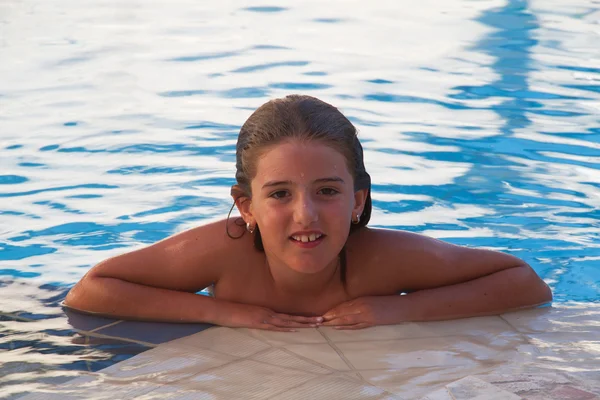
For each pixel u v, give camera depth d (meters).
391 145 8.24
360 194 4.41
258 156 4.11
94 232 6.41
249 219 4.44
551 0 14.45
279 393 3.71
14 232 6.42
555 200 7.05
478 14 13.66
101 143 8.28
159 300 4.61
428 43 12.02
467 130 8.67
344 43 12.07
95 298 4.68
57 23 13.25
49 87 10.12
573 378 3.84
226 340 4.34
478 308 4.67
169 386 3.81
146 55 11.49
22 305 4.98
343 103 9.48
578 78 10.39
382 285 4.73
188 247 4.67
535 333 4.45
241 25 13.13
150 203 6.93
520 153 8.07
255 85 10.15
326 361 4.07
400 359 4.09
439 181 7.41
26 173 7.55
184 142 8.30
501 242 6.27
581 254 6.06
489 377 3.84
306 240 4.07
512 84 10.19
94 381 3.88
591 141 8.37
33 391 3.77
